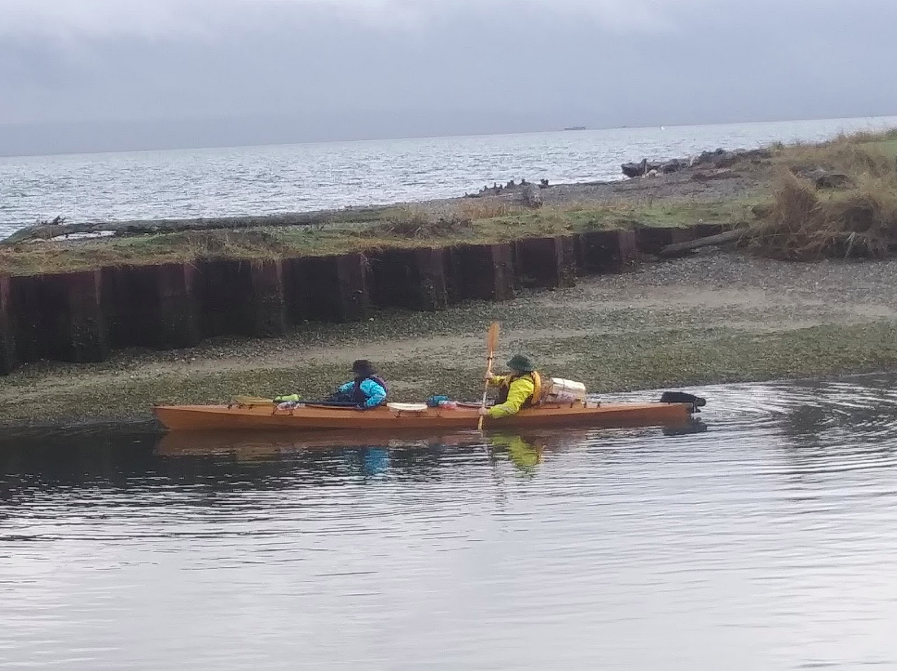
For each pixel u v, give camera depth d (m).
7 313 17.50
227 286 19.14
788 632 7.36
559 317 20.11
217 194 61.94
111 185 83.81
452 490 11.20
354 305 19.89
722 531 9.38
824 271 22.33
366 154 175.12
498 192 40.59
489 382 14.97
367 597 8.23
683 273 22.84
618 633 7.41
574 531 9.58
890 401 14.70
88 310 17.92
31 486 11.92
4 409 15.94
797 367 16.78
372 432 14.21
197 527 10.22
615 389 16.06
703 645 7.20
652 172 41.69
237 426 14.46
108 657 7.36
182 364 18.02
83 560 9.35
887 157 29.00
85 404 16.05
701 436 13.27
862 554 8.69
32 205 57.06
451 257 21.09
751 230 23.75
